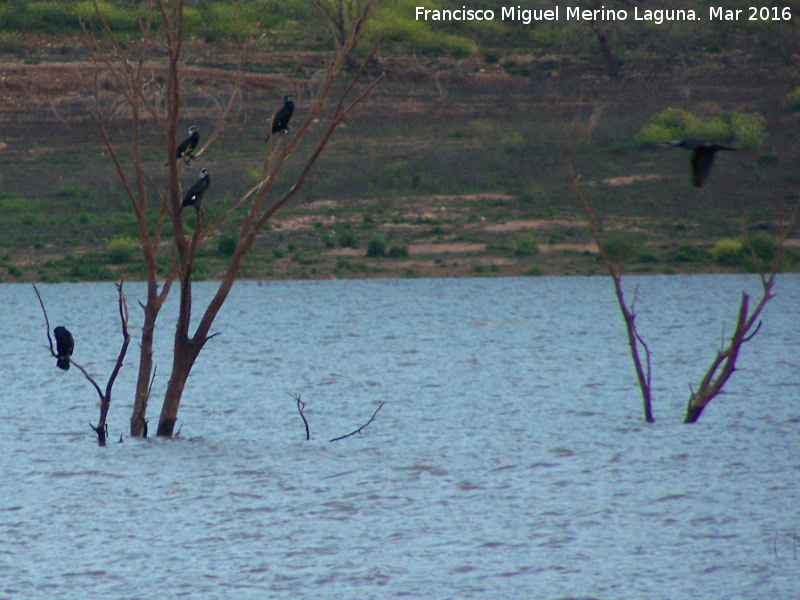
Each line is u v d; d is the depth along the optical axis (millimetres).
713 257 77875
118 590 17578
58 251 80938
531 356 46188
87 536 20156
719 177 89812
